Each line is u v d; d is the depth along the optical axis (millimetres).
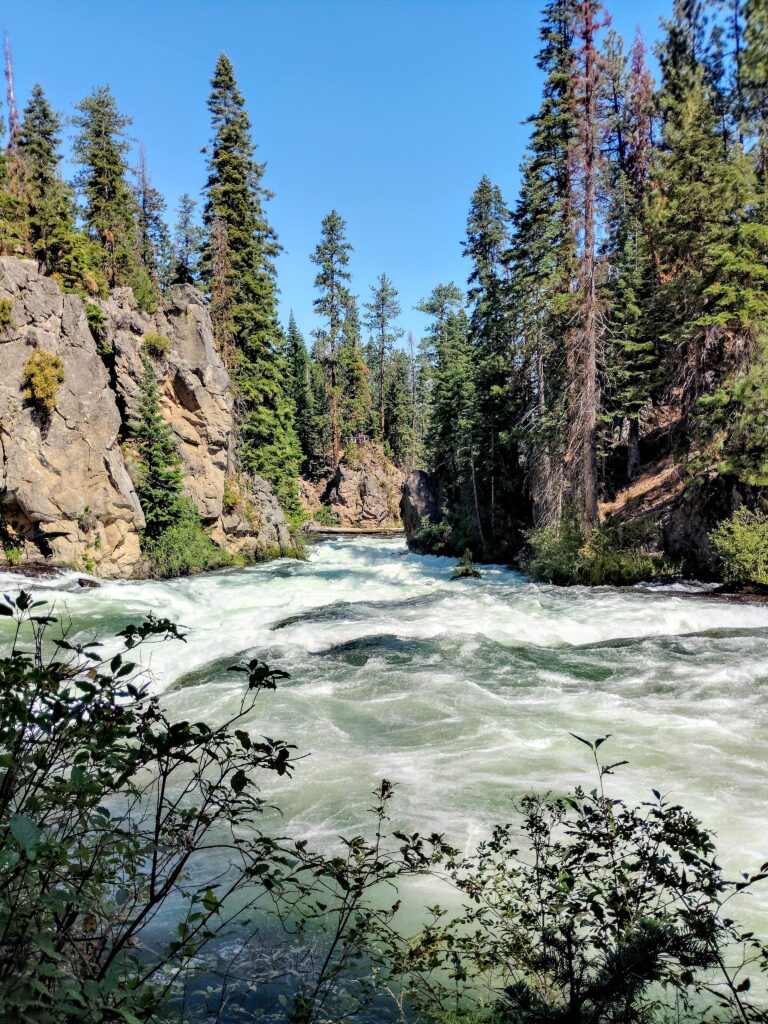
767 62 14164
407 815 5969
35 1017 1446
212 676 11328
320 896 4715
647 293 30859
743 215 22094
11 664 2068
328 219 62062
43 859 1856
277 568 31219
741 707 9148
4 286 22938
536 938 3363
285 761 2348
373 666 11742
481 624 15711
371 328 78688
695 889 2611
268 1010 3309
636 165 37938
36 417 23422
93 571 24578
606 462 32031
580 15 25156
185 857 2291
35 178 38156
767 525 19609
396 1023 3270
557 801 3428
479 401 36250
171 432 29891
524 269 32719
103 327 28453
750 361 21766
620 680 10758
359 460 67938
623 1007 2494
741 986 2516
